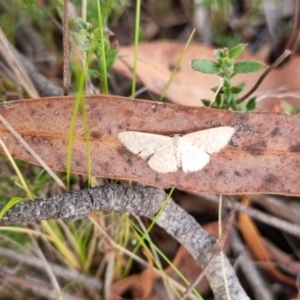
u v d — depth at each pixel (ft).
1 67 0.74
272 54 0.80
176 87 0.72
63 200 0.63
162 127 0.62
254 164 0.61
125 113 0.61
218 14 0.79
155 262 0.69
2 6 0.77
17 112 0.62
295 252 0.72
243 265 0.71
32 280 0.71
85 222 0.70
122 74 0.77
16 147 0.63
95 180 0.67
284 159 0.61
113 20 0.79
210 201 0.72
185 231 0.65
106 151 0.62
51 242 0.72
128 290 0.71
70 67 0.72
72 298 0.71
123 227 0.69
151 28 0.82
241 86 0.68
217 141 0.61
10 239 0.69
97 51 0.65
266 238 0.73
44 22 0.77
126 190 0.64
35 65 0.79
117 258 0.70
